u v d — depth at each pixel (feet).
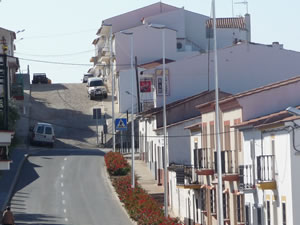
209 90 309.83
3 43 124.67
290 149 150.41
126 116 452.76
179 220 225.35
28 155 351.87
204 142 226.99
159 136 293.64
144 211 215.51
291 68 338.75
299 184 150.10
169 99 345.10
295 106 187.01
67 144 413.59
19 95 421.59
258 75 338.75
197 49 514.68
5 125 119.85
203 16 521.65
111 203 250.57
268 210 163.32
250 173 174.19
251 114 186.50
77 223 212.43
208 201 216.33
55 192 268.21
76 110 488.85
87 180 294.66
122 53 487.61
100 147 413.59
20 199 252.83
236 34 522.88
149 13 538.06
